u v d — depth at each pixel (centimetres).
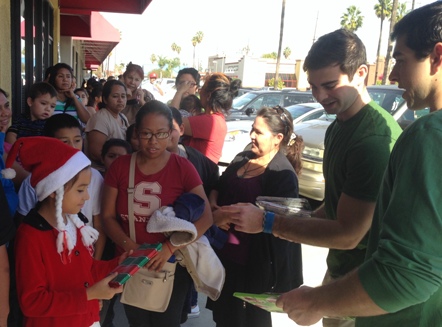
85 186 198
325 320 247
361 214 190
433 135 129
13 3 554
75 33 1486
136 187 255
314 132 709
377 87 777
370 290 133
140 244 255
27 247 186
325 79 196
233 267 281
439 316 138
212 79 392
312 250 552
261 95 1175
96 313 216
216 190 315
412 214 128
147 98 673
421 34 140
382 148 191
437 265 125
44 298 186
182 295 276
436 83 144
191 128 381
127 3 1134
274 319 387
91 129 414
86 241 203
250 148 338
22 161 190
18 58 568
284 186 277
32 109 395
